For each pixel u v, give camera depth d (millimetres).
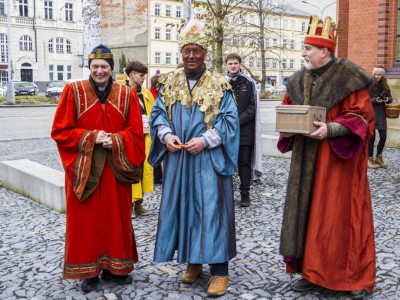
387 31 11961
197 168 3934
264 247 5016
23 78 57969
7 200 7305
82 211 3973
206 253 3816
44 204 6945
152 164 4188
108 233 4035
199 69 4051
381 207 6445
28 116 24000
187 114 3994
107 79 4117
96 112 4062
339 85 3729
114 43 48156
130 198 4164
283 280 4211
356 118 3664
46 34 58531
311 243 3725
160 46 54469
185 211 3930
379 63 12070
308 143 3811
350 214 3768
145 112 6375
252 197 7145
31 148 13055
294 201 3820
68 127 3982
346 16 14211
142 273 4422
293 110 3672
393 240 5141
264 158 10742
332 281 3729
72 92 4043
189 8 12797
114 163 3998
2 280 4348
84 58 10648
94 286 4086
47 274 4465
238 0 14859
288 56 69188
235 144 3967
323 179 3738
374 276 3818
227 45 35188
